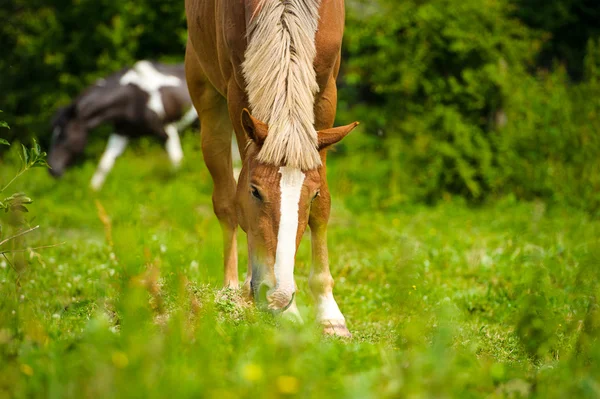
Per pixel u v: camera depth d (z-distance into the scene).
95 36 25.06
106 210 17.39
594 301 7.80
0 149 25.36
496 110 19.91
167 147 22.59
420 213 17.73
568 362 5.45
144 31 25.28
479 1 19.86
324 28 7.88
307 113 7.24
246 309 7.02
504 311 9.34
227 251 9.59
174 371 4.47
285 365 4.61
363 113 21.61
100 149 24.84
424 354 4.98
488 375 5.01
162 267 9.80
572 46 25.86
